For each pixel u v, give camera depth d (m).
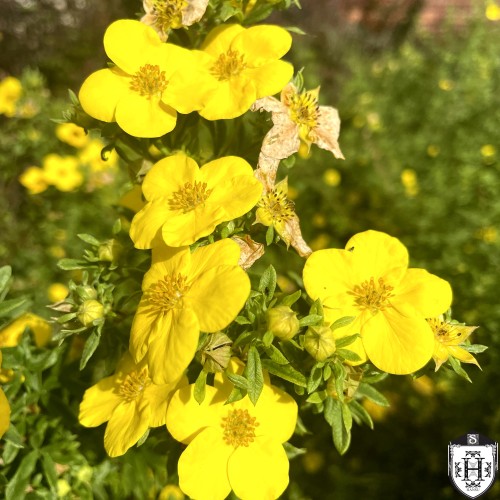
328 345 0.10
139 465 0.14
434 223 0.34
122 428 0.11
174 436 0.11
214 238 0.11
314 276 0.11
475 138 0.37
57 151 0.34
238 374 0.11
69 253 0.32
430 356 0.11
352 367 0.11
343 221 0.36
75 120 0.13
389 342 0.11
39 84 0.35
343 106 0.46
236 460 0.11
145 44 0.12
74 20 0.56
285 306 0.10
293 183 0.36
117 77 0.12
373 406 0.27
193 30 0.13
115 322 0.12
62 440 0.14
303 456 0.28
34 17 0.56
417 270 0.12
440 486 0.27
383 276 0.12
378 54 0.64
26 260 0.32
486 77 0.40
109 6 0.54
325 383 0.11
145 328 0.11
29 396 0.13
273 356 0.10
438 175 0.36
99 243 0.13
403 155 0.40
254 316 0.11
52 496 0.13
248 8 0.13
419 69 0.46
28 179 0.32
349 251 0.12
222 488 0.11
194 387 0.10
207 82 0.12
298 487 0.26
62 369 0.14
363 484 0.27
